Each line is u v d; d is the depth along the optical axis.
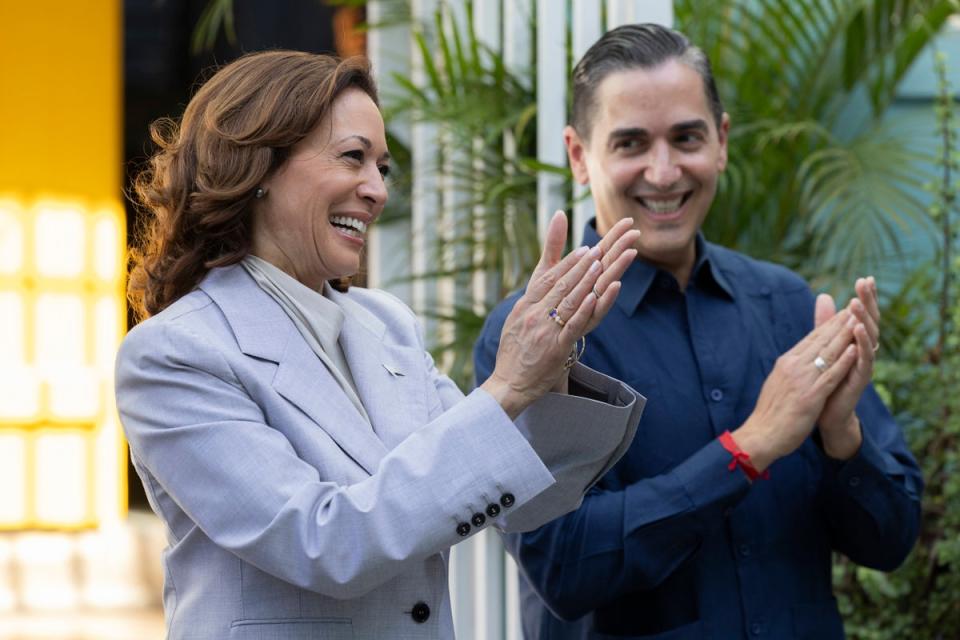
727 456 2.71
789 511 2.86
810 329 3.03
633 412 2.42
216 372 2.25
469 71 4.47
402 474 2.16
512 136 4.34
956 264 3.99
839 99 4.68
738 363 2.91
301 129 2.31
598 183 2.97
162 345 2.26
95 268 10.84
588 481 2.45
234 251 2.37
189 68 10.95
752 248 4.34
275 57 2.38
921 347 4.05
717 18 4.50
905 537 2.92
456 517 2.15
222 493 2.17
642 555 2.71
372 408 2.39
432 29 4.99
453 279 4.58
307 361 2.33
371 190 2.35
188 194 2.36
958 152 4.11
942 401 3.87
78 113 10.77
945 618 3.81
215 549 2.25
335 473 2.24
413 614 2.29
